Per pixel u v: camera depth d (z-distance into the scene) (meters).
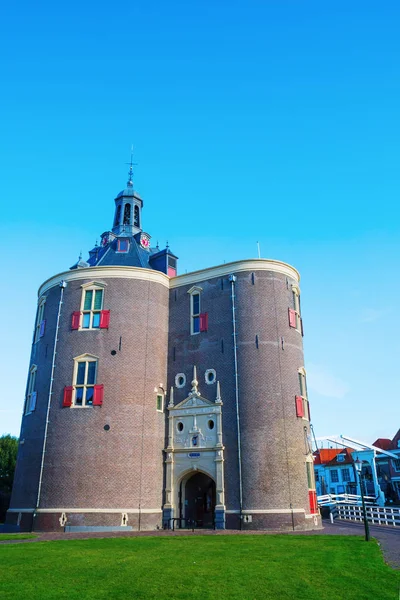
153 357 31.28
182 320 32.56
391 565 14.73
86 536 23.48
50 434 29.23
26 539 22.14
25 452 30.50
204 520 31.23
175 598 10.84
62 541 20.55
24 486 29.44
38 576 12.78
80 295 32.09
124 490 27.73
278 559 15.30
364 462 51.69
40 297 35.00
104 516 27.05
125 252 35.91
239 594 11.20
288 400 28.59
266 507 26.12
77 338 30.95
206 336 31.03
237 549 17.47
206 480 32.25
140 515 27.48
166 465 29.66
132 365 30.39
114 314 31.27
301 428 28.67
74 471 27.95
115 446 28.47
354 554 16.30
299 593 11.33
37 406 30.81
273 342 29.41
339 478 67.38
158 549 17.52
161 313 32.75
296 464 27.48
